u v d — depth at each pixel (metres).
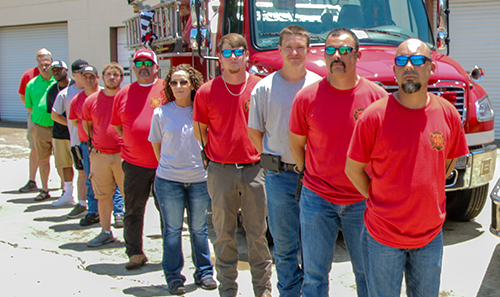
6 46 19.55
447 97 4.48
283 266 3.28
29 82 7.29
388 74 4.19
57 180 8.61
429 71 2.22
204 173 3.82
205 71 5.59
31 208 6.70
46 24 18.48
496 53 12.14
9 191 7.78
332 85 2.81
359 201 2.78
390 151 2.28
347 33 2.73
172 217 3.81
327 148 2.78
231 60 3.39
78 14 17.38
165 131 3.76
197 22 4.75
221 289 3.56
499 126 12.27
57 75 6.84
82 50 17.41
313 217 2.87
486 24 12.16
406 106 2.28
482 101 4.78
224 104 3.42
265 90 3.23
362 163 2.41
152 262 4.57
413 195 2.26
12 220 6.09
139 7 7.60
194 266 4.38
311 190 2.88
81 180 6.20
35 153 7.71
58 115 6.46
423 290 2.40
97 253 4.84
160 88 4.27
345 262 4.39
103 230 5.09
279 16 5.09
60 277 4.21
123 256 4.75
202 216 3.90
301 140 2.96
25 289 3.96
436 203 2.29
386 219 2.33
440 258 2.38
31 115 7.54
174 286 3.79
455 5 12.44
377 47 4.88
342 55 2.70
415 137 2.25
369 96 2.79
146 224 5.90
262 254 3.52
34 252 4.87
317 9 5.10
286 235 3.25
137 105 4.18
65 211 6.53
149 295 3.82
